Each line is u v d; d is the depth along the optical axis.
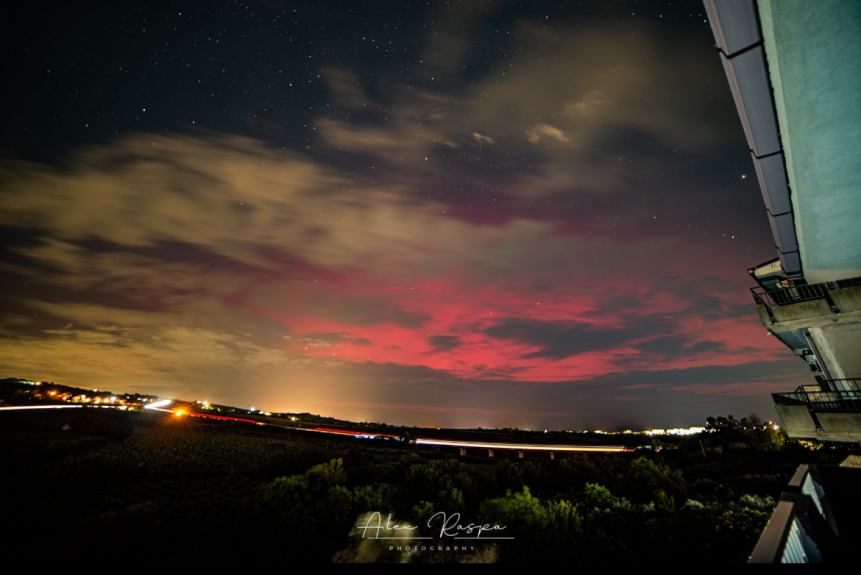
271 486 18.98
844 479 9.01
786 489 5.14
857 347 9.13
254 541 14.46
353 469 25.72
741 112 4.84
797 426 9.34
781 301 9.93
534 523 14.55
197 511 18.59
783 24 3.57
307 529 14.99
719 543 11.28
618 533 13.66
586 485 19.23
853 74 3.94
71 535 15.05
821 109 4.43
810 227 7.02
